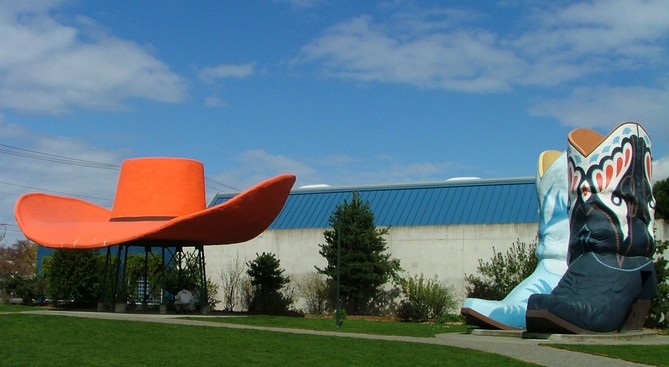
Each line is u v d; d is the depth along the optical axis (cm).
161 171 3058
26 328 2111
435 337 2409
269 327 2617
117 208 3098
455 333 2589
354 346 1947
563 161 2689
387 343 2055
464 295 3709
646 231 2403
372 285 3719
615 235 2350
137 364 1501
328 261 3825
